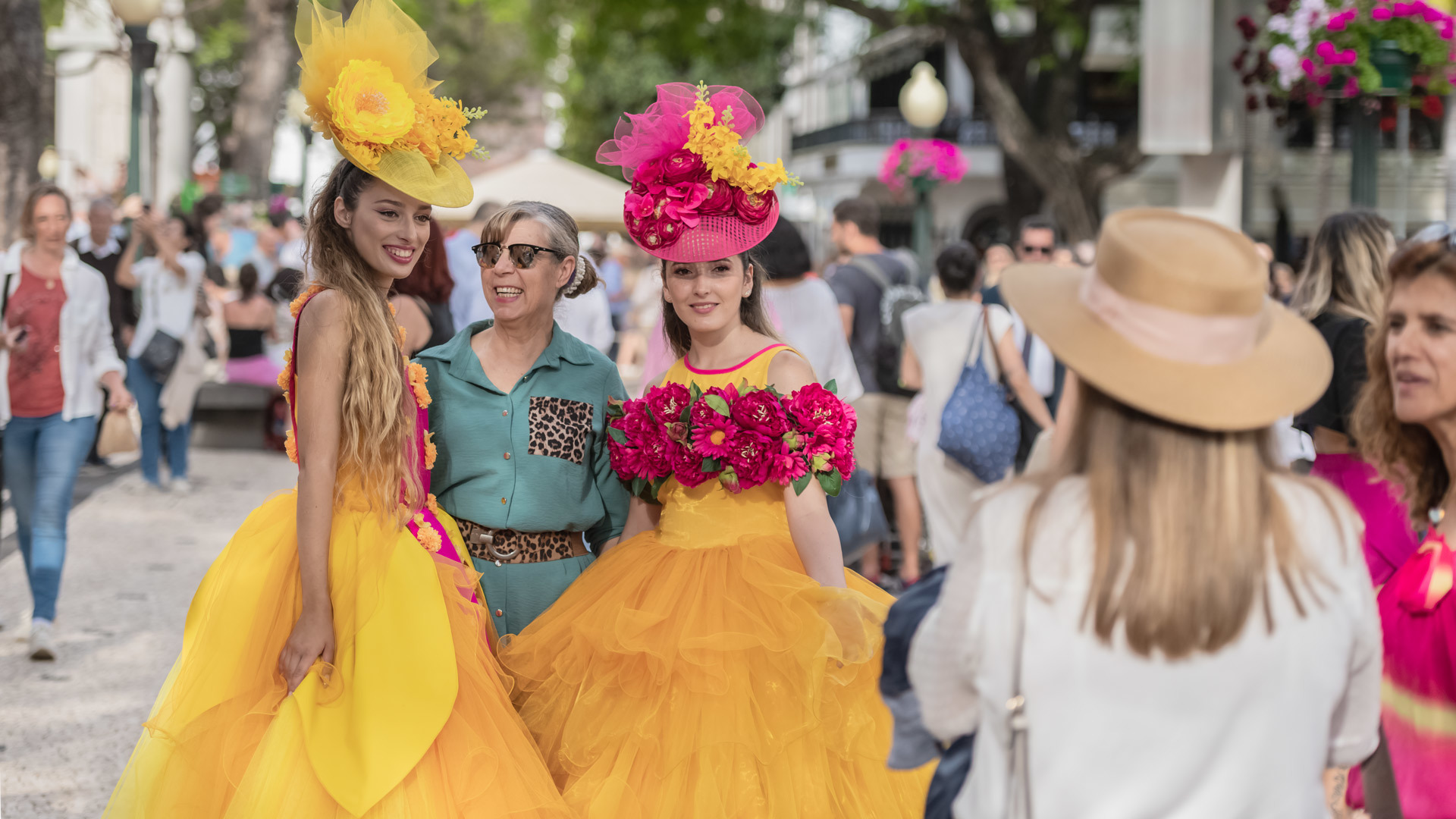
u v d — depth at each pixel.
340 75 2.87
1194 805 1.79
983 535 1.92
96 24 24.98
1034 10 21.92
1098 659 1.81
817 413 3.11
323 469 2.81
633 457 3.24
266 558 2.92
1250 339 1.84
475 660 2.93
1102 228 1.92
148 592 6.80
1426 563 2.31
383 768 2.67
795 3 31.62
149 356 9.60
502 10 28.14
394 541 2.89
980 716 1.90
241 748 2.77
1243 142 11.91
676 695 2.99
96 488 9.91
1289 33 7.14
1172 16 11.73
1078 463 1.89
